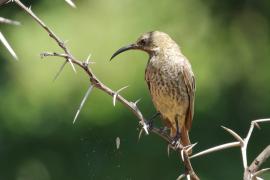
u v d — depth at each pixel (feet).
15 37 50.26
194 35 56.44
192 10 56.70
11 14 50.93
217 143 47.62
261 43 56.95
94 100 49.11
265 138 48.01
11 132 47.06
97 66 52.90
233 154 45.93
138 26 55.77
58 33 52.85
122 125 46.93
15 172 46.03
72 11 54.49
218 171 44.96
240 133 49.21
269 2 55.77
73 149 46.55
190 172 18.93
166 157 44.83
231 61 56.08
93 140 46.83
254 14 56.18
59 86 50.34
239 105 51.75
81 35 53.72
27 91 49.42
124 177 44.42
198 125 48.32
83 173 45.32
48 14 53.31
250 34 56.49
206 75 54.95
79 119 47.75
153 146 45.16
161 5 56.80
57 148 46.57
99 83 17.97
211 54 56.29
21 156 46.52
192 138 47.47
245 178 15.98
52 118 48.11
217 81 54.24
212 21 56.54
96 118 47.80
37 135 47.03
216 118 49.03
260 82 55.47
